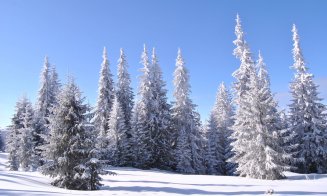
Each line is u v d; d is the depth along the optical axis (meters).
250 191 19.44
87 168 19.91
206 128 55.53
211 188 21.03
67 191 16.94
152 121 46.81
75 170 20.36
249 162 32.09
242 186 22.53
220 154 53.69
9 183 16.80
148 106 48.28
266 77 48.03
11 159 45.75
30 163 43.75
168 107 50.66
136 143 47.12
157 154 46.75
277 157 31.30
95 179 20.45
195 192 18.75
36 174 27.12
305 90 40.81
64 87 21.95
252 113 32.56
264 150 31.16
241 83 43.00
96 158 20.75
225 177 31.00
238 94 42.84
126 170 40.03
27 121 45.53
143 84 49.28
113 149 45.00
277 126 33.31
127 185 22.39
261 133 31.78
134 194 16.66
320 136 38.69
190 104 49.19
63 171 20.31
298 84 41.09
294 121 41.16
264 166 30.78
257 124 31.88
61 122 21.20
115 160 45.38
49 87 54.94
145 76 49.59
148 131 47.09
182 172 45.28
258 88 33.72
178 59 50.25
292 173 35.31
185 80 49.31
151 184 23.16
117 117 46.56
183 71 49.44
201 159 49.41
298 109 41.19
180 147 45.81
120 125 46.41
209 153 50.69
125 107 54.66
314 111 40.03
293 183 25.12
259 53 49.38
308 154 38.94
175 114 48.81
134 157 46.72
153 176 31.34
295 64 41.75
